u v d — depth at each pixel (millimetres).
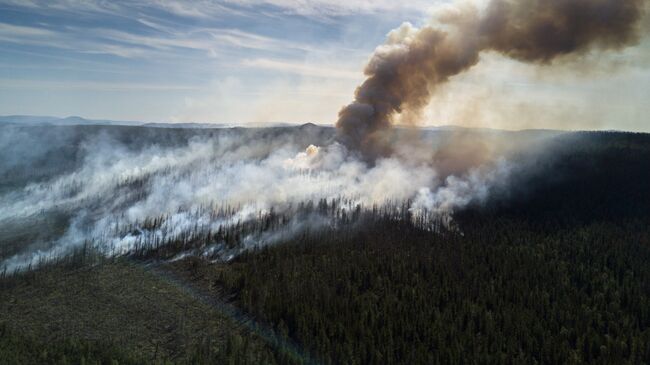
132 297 157500
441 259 180375
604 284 163500
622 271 177375
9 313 145625
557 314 142500
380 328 132500
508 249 197625
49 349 124188
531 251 194875
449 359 119438
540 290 158375
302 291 150500
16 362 116062
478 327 136875
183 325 139625
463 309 142125
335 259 178875
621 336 131875
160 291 161875
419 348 121500
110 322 141750
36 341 129125
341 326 129750
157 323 141125
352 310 140250
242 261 185500
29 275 174250
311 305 142750
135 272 178375
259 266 175250
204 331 136500
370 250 192125
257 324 138625
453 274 167875
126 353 123938
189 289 163125
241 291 156625
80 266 184375
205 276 172875
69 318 143500
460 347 122438
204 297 157125
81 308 149750
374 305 143750
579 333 133000
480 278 165875
